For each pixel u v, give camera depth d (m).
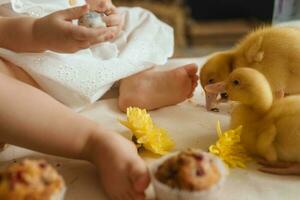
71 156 0.57
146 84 0.72
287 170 0.57
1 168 0.59
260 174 0.58
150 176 0.52
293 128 0.56
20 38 0.65
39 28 0.65
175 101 0.73
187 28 1.80
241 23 1.86
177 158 0.50
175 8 1.75
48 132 0.56
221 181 0.50
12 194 0.46
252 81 0.59
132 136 0.64
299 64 0.65
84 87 0.69
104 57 0.74
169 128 0.67
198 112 0.71
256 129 0.59
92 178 0.58
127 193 0.53
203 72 0.70
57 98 0.69
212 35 1.78
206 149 0.62
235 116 0.62
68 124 0.56
